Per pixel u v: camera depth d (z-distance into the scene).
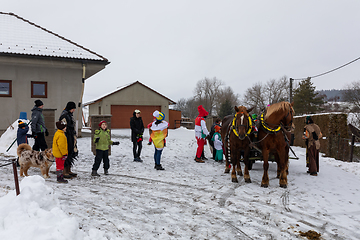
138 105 28.28
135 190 5.84
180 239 3.56
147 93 28.55
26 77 13.98
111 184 6.33
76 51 14.64
